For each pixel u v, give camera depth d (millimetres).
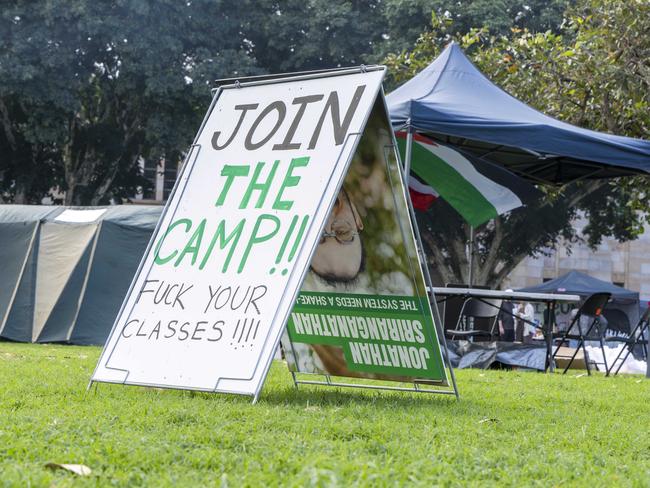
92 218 14883
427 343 5738
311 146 5246
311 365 6258
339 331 6082
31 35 25250
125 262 14531
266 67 29219
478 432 4219
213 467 3109
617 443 4172
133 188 31906
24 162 29547
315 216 4988
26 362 8148
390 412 4863
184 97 26734
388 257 5730
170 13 26031
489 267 28500
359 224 5789
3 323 14219
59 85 26000
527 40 16688
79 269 14359
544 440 4148
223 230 5312
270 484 2793
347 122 5184
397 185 5543
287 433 3922
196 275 5270
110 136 29453
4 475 2715
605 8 15656
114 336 5359
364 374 6043
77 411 4359
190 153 5715
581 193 27828
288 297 4852
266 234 5129
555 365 12297
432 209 27875
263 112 5582
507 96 10281
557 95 16062
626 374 12383
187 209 5527
